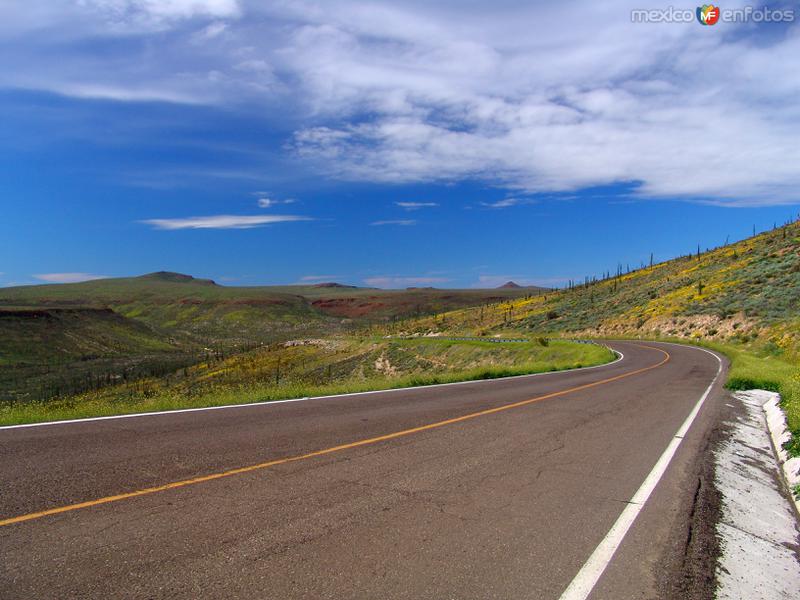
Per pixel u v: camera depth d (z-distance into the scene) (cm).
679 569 378
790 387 1202
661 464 664
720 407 1202
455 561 369
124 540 377
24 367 13712
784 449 772
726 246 9794
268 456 622
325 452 650
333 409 1004
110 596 303
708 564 390
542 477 584
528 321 9181
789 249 6241
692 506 513
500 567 364
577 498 519
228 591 314
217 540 383
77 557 349
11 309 17312
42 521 405
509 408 1070
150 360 15588
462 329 10481
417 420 896
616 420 977
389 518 442
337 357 8444
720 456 727
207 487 500
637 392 1455
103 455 603
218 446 664
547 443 754
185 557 354
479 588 333
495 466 619
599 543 414
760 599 351
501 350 5353
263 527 411
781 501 576
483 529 429
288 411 966
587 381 1762
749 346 3716
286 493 492
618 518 470
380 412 975
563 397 1288
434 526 429
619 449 737
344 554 371
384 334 12369
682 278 7631
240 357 10975
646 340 5316
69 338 17362
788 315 3891
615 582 353
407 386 1553
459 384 1602
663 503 518
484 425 870
